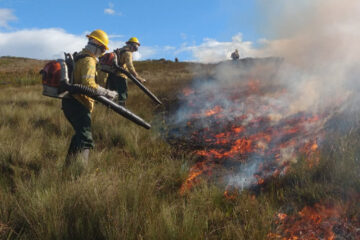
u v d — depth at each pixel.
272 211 2.42
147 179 2.92
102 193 2.37
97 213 2.18
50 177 2.88
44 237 2.01
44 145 4.25
